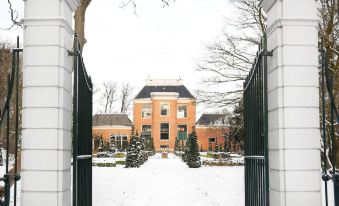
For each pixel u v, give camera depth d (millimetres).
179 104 61844
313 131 5672
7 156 5738
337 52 15000
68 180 6027
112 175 17984
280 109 5699
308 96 5699
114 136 60812
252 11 24172
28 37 5805
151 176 19109
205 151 59531
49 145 5668
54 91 5723
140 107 62812
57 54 5762
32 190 5637
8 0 10445
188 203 11273
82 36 12312
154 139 60969
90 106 7391
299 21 5762
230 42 24312
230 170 22188
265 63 6027
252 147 7098
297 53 5738
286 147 5637
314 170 5641
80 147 6316
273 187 5941
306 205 5609
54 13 5797
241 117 25625
